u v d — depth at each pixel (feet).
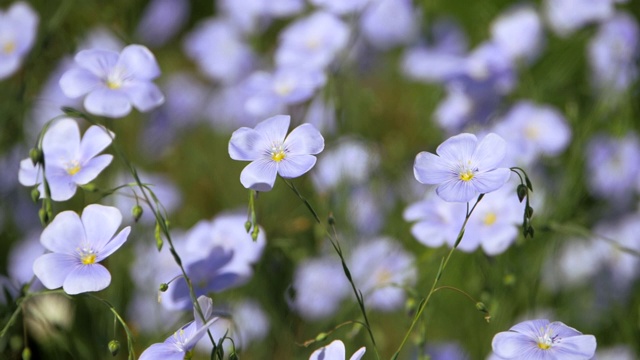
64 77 2.50
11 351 2.63
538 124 2.94
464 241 2.55
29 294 2.42
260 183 2.37
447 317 2.85
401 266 2.81
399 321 2.87
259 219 2.81
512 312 2.77
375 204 2.94
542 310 2.82
